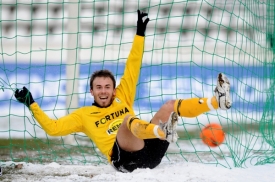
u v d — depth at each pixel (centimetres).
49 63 3534
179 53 3859
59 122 1766
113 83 1825
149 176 1577
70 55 2533
